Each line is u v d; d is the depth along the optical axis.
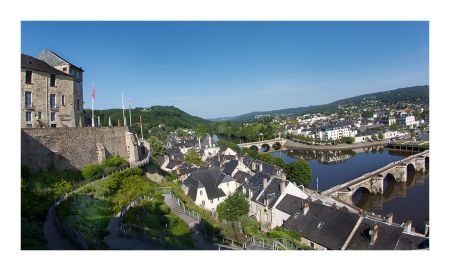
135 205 29.03
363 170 98.81
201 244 24.48
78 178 34.69
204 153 109.50
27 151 31.39
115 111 127.06
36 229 20.83
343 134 179.88
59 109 42.44
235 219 39.62
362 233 32.66
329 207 38.34
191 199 50.75
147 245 20.78
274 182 50.00
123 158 43.41
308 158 130.88
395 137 161.75
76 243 18.52
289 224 40.25
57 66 46.44
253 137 171.38
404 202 67.12
